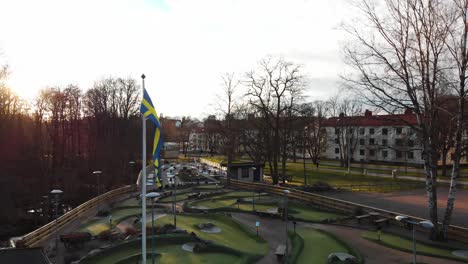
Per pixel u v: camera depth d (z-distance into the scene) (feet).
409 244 75.15
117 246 69.51
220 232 85.61
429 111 75.82
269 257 69.00
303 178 195.72
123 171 207.92
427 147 77.66
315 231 86.12
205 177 195.93
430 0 70.95
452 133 117.39
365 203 121.80
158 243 73.41
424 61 72.95
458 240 76.28
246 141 178.81
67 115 205.87
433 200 77.46
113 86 240.12
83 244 76.18
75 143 231.09
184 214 103.81
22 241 70.69
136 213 109.19
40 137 171.01
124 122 239.71
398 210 110.73
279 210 102.99
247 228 87.25
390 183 168.25
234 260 65.98
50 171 155.43
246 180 181.16
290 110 161.58
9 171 134.82
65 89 208.23
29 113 186.29
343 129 281.33
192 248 71.56
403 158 269.23
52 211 132.67
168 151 386.93
